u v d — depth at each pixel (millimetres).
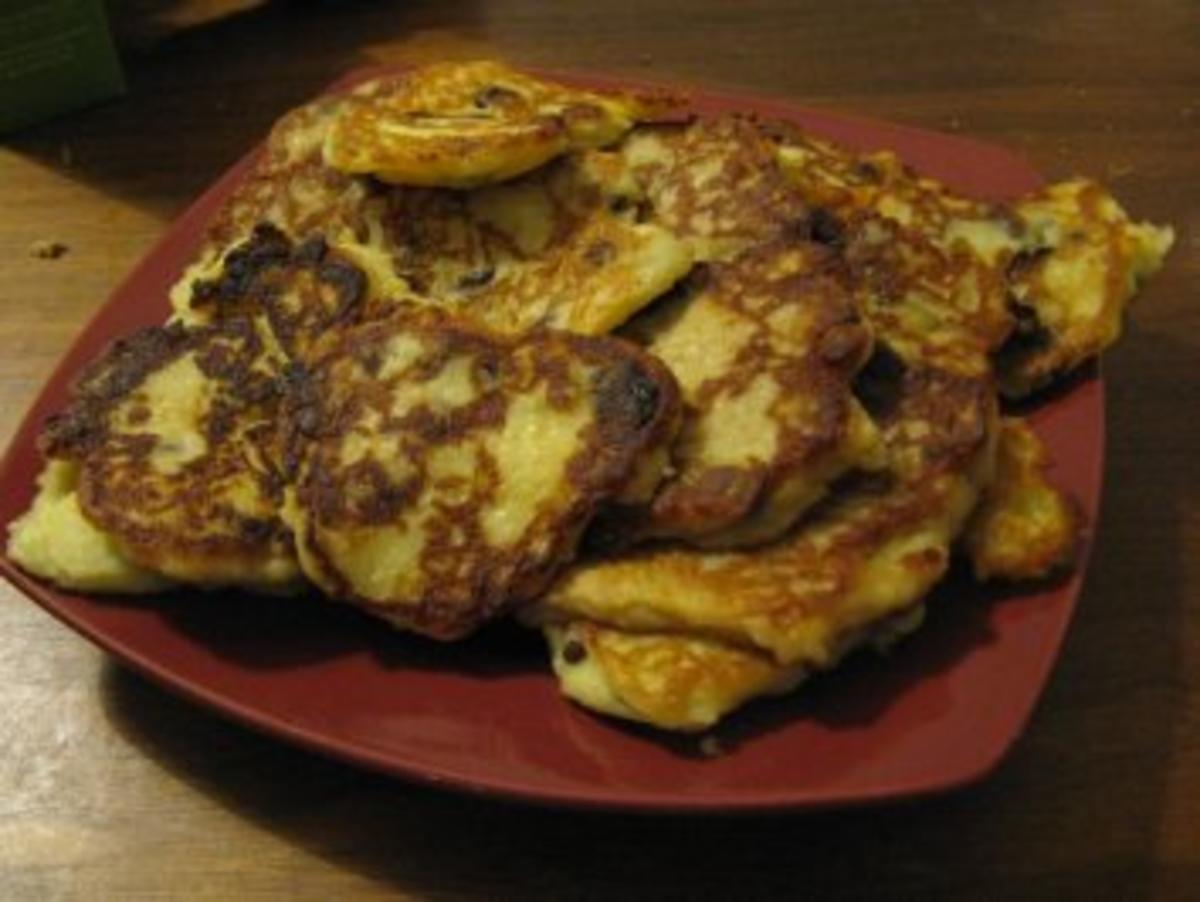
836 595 375
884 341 429
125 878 397
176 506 402
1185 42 652
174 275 493
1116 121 617
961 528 404
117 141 626
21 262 570
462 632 388
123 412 426
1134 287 479
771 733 374
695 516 384
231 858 399
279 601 408
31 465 436
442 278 465
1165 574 449
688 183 469
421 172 451
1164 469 477
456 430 397
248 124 634
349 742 375
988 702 377
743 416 398
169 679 391
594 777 367
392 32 682
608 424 387
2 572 414
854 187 480
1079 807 403
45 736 425
